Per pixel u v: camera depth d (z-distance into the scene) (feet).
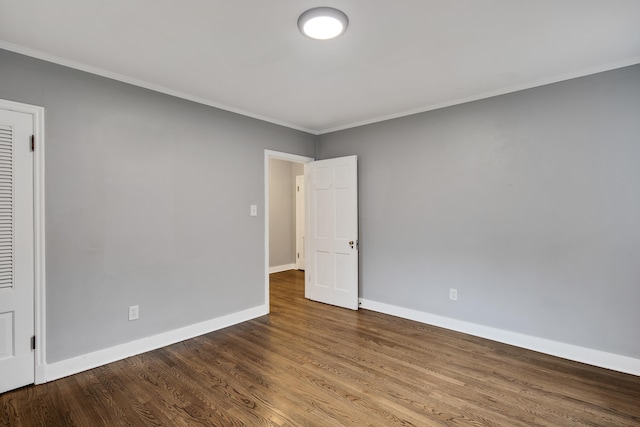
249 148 12.44
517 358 9.18
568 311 9.17
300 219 22.47
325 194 14.44
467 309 10.98
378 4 5.97
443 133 11.44
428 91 10.31
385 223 13.00
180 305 10.42
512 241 10.07
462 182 11.03
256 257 12.68
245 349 9.80
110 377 8.17
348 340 10.45
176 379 8.08
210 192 11.18
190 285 10.66
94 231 8.65
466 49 7.68
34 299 7.77
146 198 9.63
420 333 11.00
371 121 13.30
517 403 7.08
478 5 6.01
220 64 8.39
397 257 12.68
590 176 8.81
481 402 7.13
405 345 10.07
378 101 11.19
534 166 9.66
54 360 8.04
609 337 8.59
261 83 9.61
